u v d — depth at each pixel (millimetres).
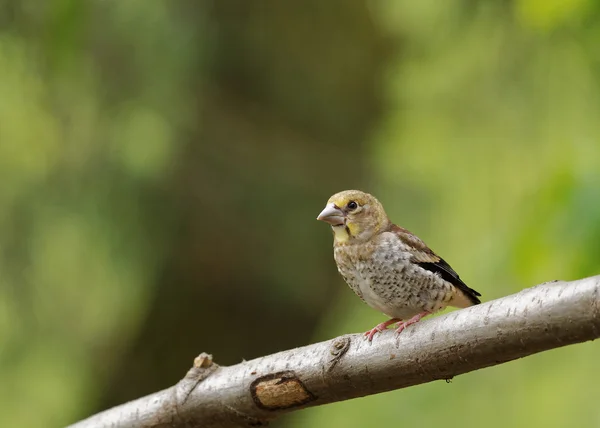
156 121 12844
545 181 8328
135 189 12867
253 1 13195
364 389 6441
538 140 12727
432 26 12953
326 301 13055
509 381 14930
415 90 13836
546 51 11875
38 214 12812
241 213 13023
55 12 11930
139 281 13156
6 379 13289
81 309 13375
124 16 12594
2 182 12766
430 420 14844
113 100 12750
